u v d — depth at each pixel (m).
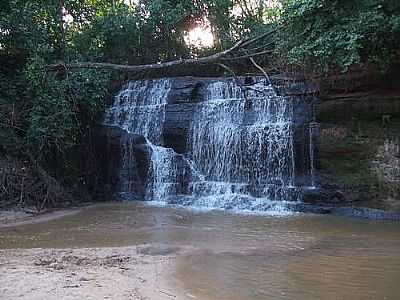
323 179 14.88
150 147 18.73
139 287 6.81
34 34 17.98
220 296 6.55
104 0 23.94
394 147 13.70
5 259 8.49
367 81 14.39
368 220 12.81
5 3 18.08
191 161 18.09
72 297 6.19
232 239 10.38
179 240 10.31
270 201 15.16
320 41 13.71
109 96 21.16
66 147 17.70
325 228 11.65
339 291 6.77
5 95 17.30
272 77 17.39
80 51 21.61
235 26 23.81
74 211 15.15
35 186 15.85
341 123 14.78
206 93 19.03
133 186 18.70
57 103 16.92
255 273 7.68
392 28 12.72
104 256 8.77
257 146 16.41
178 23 24.14
